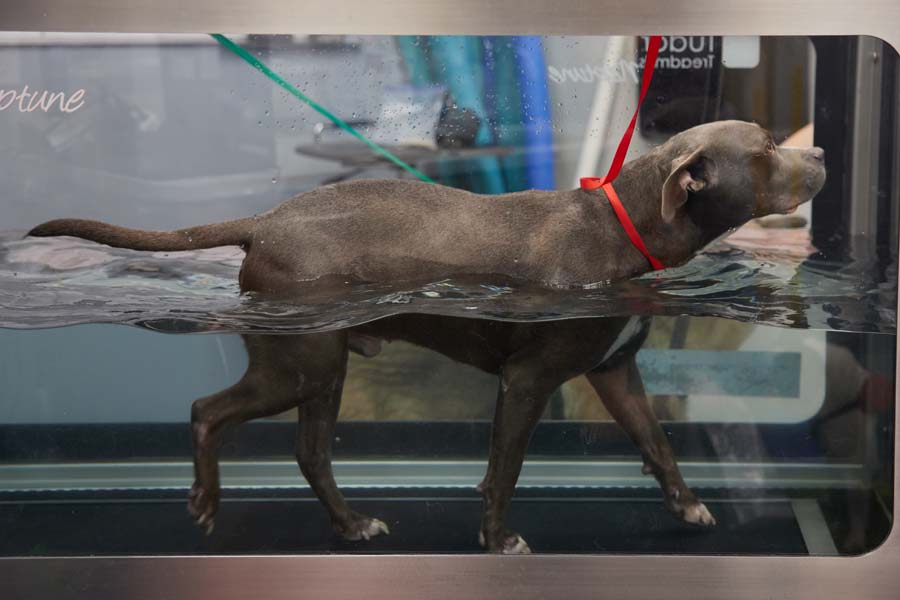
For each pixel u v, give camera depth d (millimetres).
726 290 1646
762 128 1715
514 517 1654
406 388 1700
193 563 1544
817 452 1632
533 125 1891
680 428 1688
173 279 1792
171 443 1686
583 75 1847
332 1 1526
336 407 1697
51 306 1612
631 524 1627
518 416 1624
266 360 1605
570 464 1708
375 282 1653
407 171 1928
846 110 1657
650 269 1750
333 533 1609
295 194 1900
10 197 1780
